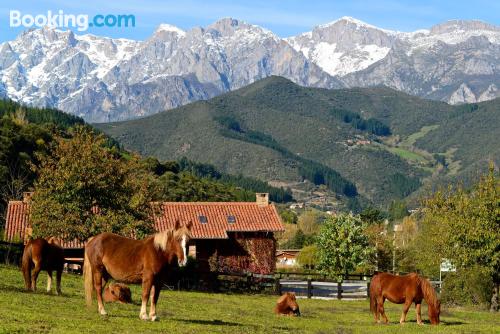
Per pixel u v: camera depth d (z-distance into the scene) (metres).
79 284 34.41
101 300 20.59
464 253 43.88
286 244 126.62
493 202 43.50
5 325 16.86
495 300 43.94
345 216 75.44
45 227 43.59
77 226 43.53
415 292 27.56
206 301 35.31
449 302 48.53
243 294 48.34
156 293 20.25
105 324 18.70
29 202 46.41
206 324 21.39
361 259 73.25
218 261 57.56
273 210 69.25
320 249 75.25
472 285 47.38
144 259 19.73
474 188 46.25
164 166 144.25
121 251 20.05
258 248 65.38
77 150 44.84
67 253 55.69
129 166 46.66
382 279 28.17
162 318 21.78
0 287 26.34
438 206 48.31
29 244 26.95
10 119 115.62
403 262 78.69
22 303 21.86
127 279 20.02
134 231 45.88
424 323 28.39
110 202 45.03
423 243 57.50
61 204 43.78
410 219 112.06
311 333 22.33
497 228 43.72
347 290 56.69
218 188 144.00
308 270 86.25
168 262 19.72
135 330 18.14
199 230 63.94
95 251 20.39
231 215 67.25
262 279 51.97
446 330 25.30
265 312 31.30
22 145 101.88
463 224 43.81
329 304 42.56
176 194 120.75
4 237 52.66
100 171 44.66
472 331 25.67
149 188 47.72
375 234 79.88
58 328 17.39
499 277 43.97
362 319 31.00
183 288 47.62
